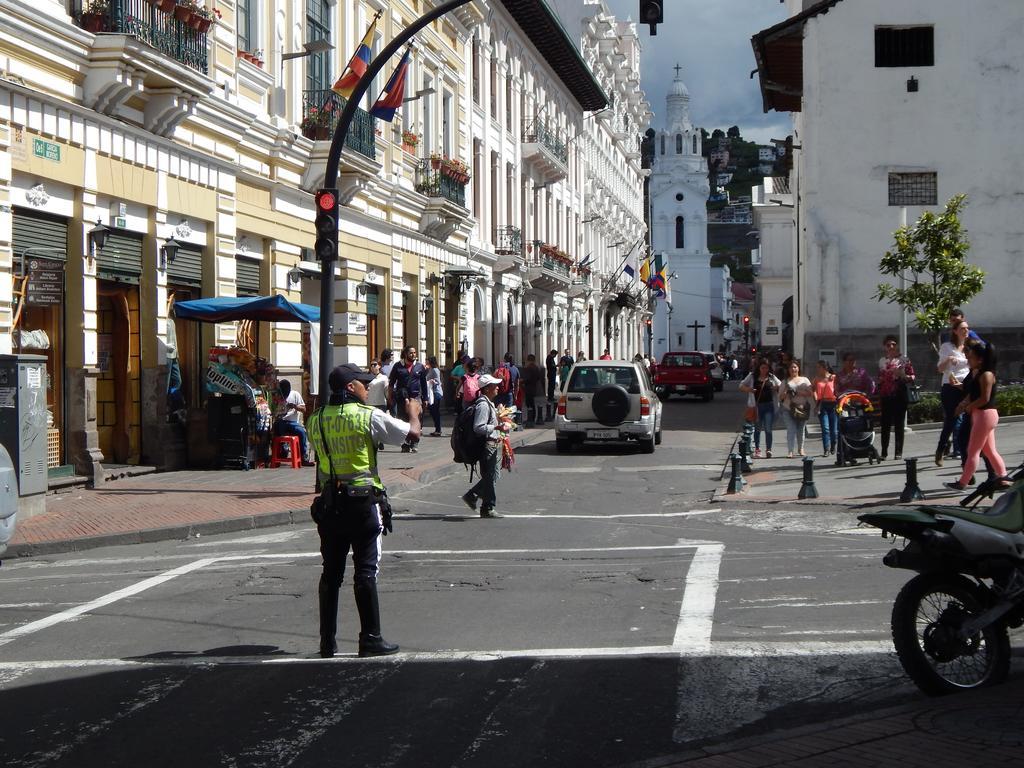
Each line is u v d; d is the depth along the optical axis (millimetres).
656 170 124750
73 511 14477
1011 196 30031
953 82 30203
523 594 9648
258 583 10430
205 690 6895
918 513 6453
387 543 12641
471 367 25297
